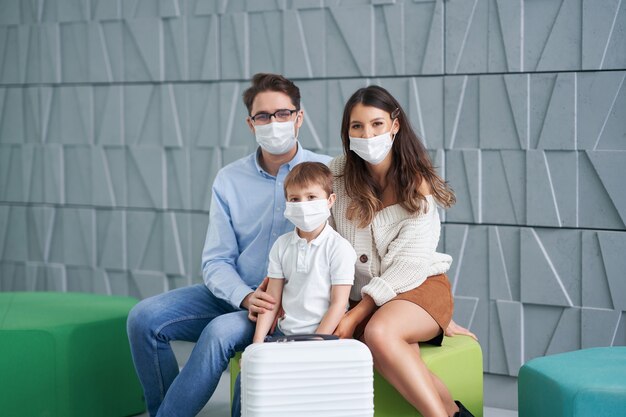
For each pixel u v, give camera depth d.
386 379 2.42
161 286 3.99
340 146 3.54
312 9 3.54
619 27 3.02
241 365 2.23
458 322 3.38
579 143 3.11
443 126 3.35
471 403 2.65
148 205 4.01
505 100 3.22
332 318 2.44
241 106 3.74
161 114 3.93
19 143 4.32
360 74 3.47
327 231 2.53
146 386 2.78
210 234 2.90
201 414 3.22
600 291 3.12
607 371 2.37
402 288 2.53
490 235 3.29
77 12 4.09
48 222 4.28
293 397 2.18
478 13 3.24
